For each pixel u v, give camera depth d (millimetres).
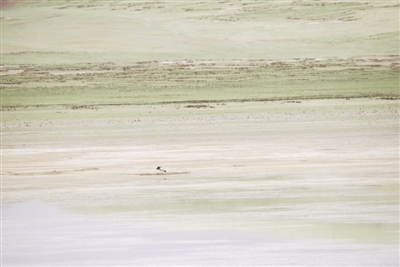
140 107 130375
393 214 44156
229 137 92375
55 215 45656
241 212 45250
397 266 32406
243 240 37250
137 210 46781
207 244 36469
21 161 76562
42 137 97812
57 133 101250
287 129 99375
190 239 37688
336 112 117062
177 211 46094
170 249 35625
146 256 34344
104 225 41875
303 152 78312
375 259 33438
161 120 112250
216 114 117750
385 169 65250
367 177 60594
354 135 92625
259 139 90125
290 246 35812
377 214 44125
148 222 42500
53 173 66750
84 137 96375
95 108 130250
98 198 52250
